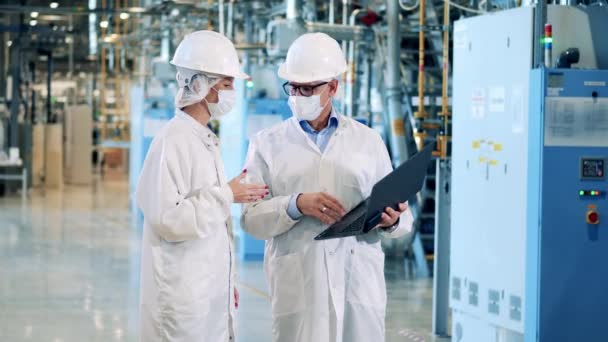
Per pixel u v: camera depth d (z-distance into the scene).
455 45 5.75
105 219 14.21
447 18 7.28
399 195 3.56
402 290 8.42
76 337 6.43
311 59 3.66
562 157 4.76
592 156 4.78
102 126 21.72
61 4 16.64
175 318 3.44
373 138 3.86
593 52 5.05
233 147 10.34
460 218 5.71
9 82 18.45
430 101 9.27
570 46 5.02
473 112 5.55
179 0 11.84
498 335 5.30
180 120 3.52
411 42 10.48
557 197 4.76
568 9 5.02
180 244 3.46
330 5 10.27
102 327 6.75
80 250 10.76
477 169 5.50
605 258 4.82
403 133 9.44
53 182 20.38
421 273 9.37
